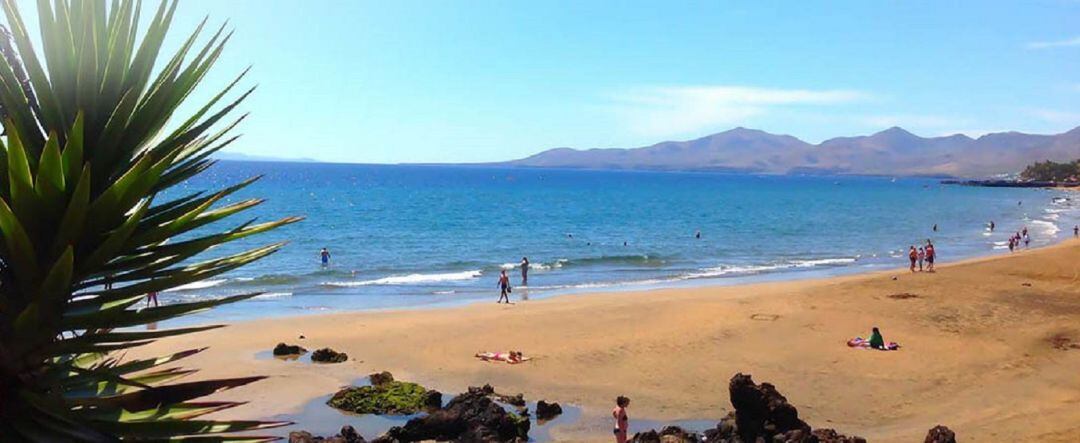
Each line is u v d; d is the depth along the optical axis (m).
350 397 17.80
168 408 3.77
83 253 3.41
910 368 21.14
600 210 104.50
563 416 17.48
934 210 114.50
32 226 3.25
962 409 17.69
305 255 50.28
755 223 86.06
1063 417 16.42
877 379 20.22
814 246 62.88
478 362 21.77
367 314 28.84
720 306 30.11
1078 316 27.88
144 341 3.62
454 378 20.31
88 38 3.52
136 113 3.66
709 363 21.78
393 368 21.08
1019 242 63.94
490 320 27.33
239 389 18.77
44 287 3.17
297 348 22.45
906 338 24.50
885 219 95.00
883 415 17.47
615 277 43.19
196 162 3.96
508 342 24.06
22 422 3.37
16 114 3.44
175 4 3.74
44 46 3.46
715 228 78.88
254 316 28.89
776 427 14.44
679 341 24.20
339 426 16.53
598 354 22.67
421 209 97.12
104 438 3.42
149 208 3.75
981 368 21.03
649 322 27.05
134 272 3.61
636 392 19.28
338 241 58.97
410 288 37.28
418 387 18.34
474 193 143.00
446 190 152.62
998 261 44.09
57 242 3.24
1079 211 111.50
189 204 3.79
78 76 3.52
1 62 3.40
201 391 3.85
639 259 51.75
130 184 3.30
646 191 175.00
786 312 28.83
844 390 19.34
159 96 3.69
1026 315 28.12
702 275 44.34
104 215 3.32
